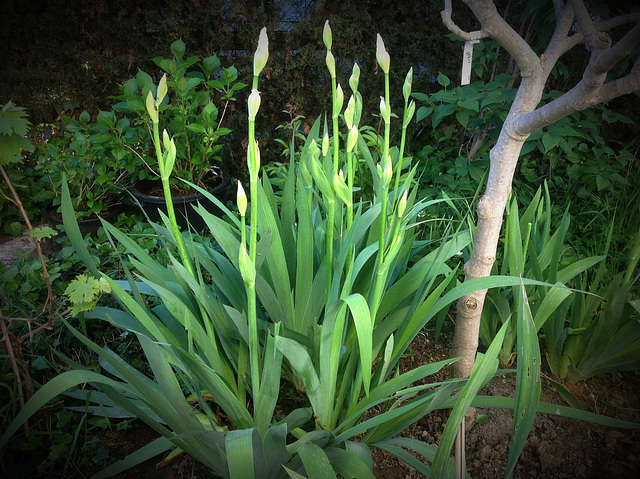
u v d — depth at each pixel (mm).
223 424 1591
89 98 3215
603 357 1685
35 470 1479
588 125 2775
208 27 3121
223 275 1604
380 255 1229
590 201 2918
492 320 1852
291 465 1241
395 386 1301
